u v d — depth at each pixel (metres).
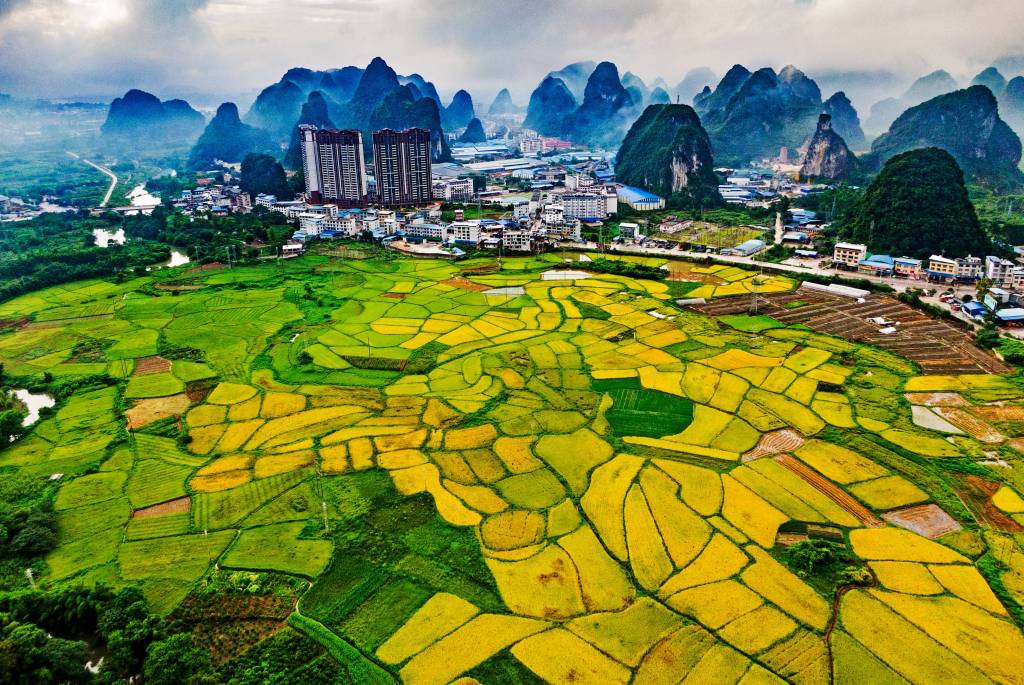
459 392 170.12
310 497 125.19
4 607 96.31
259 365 190.25
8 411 153.38
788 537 113.50
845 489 126.25
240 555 109.75
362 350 199.25
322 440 146.50
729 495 124.56
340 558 109.00
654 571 105.31
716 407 159.62
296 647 91.56
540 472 133.00
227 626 95.69
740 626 94.06
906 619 94.94
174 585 103.31
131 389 175.12
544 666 87.81
